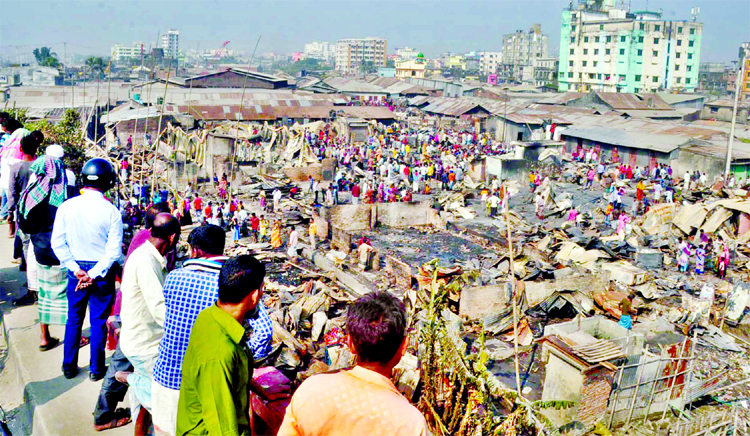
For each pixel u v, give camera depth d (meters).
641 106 104.81
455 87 141.50
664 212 41.31
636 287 30.08
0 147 10.56
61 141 29.45
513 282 9.80
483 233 41.06
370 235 41.31
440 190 56.12
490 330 23.81
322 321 21.22
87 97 86.00
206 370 3.62
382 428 2.92
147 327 5.06
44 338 7.18
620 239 38.12
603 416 16.94
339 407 2.93
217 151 56.22
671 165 63.66
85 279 6.18
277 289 27.55
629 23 155.50
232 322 3.78
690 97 114.12
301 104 96.06
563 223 43.03
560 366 16.97
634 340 17.88
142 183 43.78
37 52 198.12
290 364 13.09
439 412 7.98
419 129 90.25
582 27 166.00
